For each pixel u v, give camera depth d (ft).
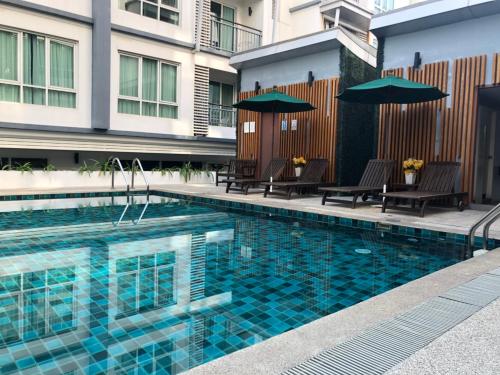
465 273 11.35
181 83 45.62
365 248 18.22
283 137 37.93
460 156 26.40
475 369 6.22
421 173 28.07
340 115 33.17
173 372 7.62
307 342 7.04
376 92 26.27
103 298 11.59
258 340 9.09
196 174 43.80
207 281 13.37
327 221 23.06
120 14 40.22
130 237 19.72
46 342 8.82
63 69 37.14
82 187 34.86
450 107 26.84
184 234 20.71
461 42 26.40
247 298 11.85
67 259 15.58
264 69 39.78
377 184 28.04
